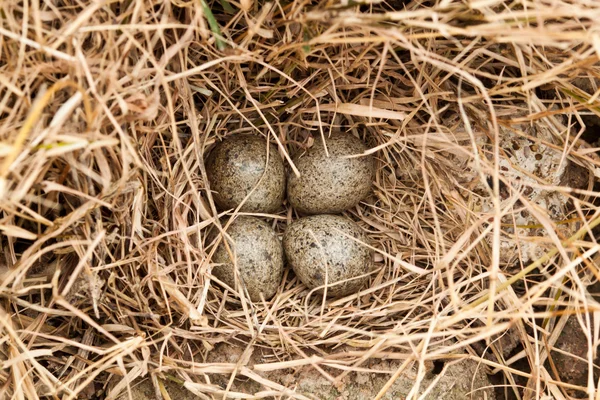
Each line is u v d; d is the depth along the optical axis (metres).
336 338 0.19
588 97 0.19
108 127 0.17
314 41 0.17
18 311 0.18
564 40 0.18
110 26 0.16
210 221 0.19
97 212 0.18
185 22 0.18
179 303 0.18
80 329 0.19
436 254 0.19
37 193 0.18
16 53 0.17
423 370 0.18
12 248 0.18
